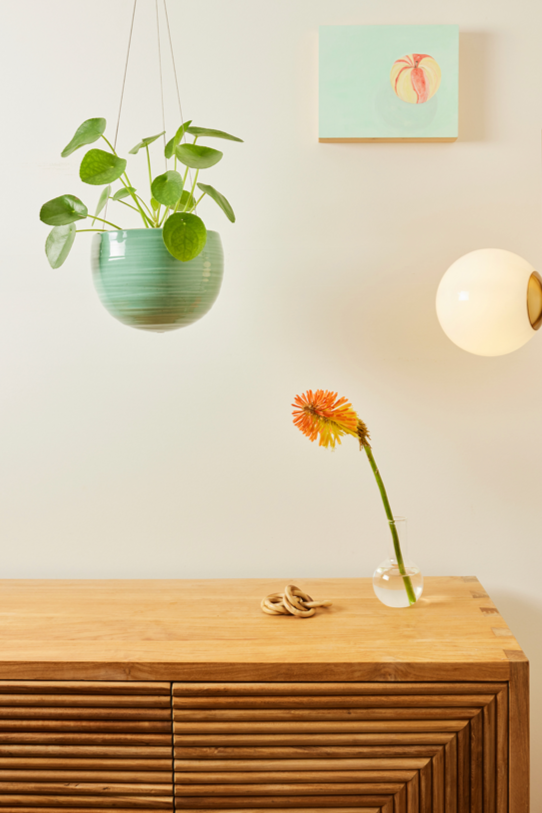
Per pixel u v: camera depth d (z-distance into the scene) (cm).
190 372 150
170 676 106
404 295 147
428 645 109
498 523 149
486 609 124
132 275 108
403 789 107
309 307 148
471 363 147
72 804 111
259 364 149
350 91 141
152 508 153
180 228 102
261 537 152
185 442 151
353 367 149
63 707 108
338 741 106
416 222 146
